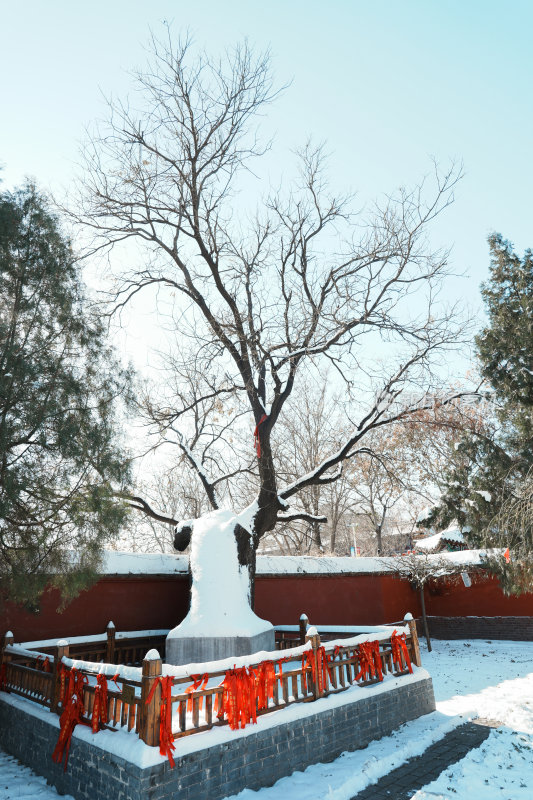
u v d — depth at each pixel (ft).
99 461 27.43
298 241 51.55
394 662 28.99
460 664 44.78
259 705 20.29
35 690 24.21
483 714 29.17
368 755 22.57
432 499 62.18
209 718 18.42
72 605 38.96
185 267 47.83
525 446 52.39
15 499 24.57
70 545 27.50
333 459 47.01
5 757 23.81
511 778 19.80
